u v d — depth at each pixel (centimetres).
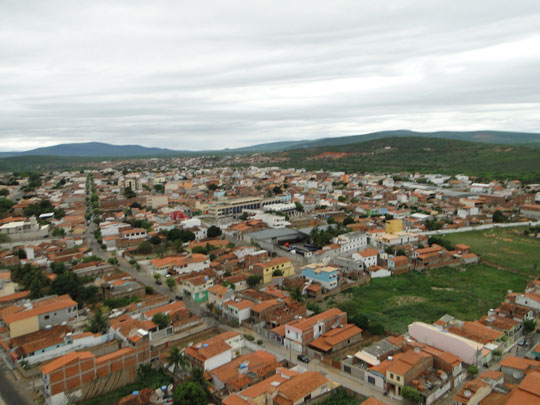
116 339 10994
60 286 13638
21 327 11056
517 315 11969
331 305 13912
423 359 8944
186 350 9919
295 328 10775
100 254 19712
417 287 15762
